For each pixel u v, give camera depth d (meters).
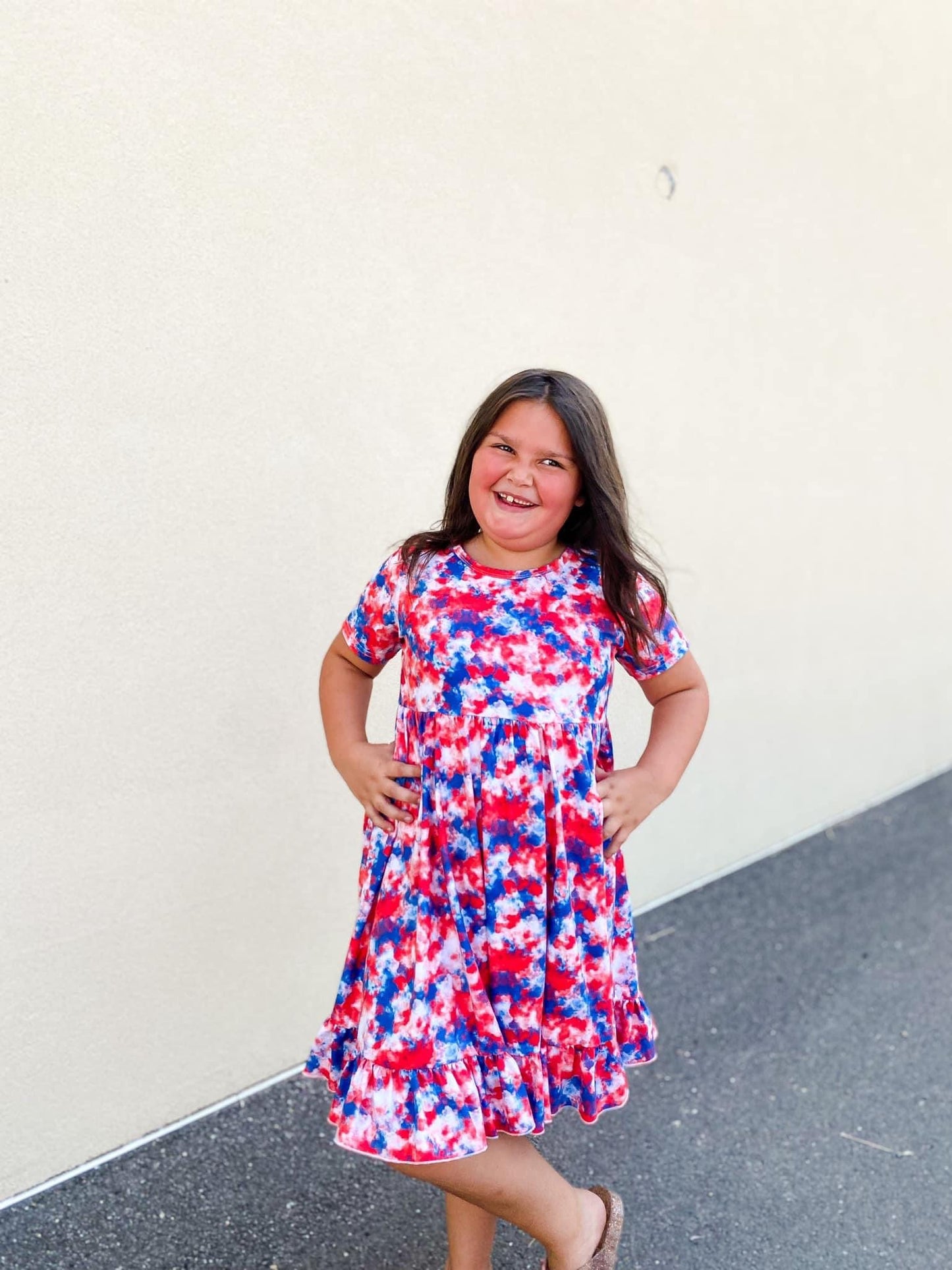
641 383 3.02
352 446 2.37
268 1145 2.31
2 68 1.79
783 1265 2.09
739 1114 2.53
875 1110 2.57
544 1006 1.67
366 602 1.81
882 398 3.92
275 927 2.44
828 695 4.00
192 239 2.05
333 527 2.37
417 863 1.64
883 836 4.12
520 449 1.64
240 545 2.22
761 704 3.69
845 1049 2.79
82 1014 2.15
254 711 2.31
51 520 1.96
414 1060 1.60
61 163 1.87
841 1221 2.21
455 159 2.45
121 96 1.92
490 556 1.74
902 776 4.53
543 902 1.63
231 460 2.18
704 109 3.03
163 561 2.12
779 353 3.44
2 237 1.83
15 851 2.01
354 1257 2.04
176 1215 2.10
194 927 2.30
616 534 1.70
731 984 3.06
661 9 2.85
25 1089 2.09
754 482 3.45
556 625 1.68
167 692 2.17
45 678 2.00
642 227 2.93
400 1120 1.58
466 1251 1.82
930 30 3.75
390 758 1.73
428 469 2.53
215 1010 2.37
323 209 2.23
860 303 3.72
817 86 3.36
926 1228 2.21
